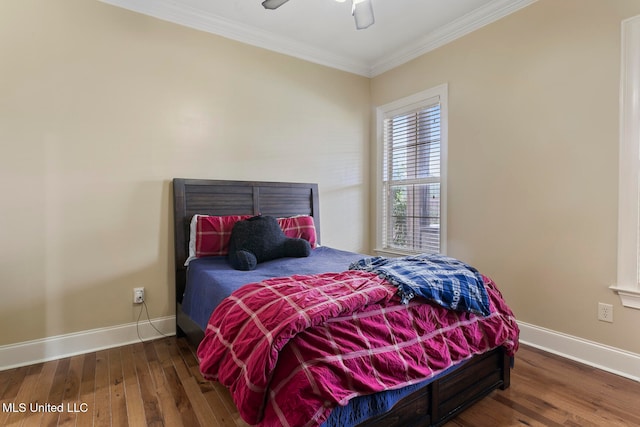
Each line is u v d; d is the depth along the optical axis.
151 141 2.62
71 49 2.31
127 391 1.87
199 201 2.78
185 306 2.47
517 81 2.52
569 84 2.24
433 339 1.49
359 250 3.86
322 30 3.02
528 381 1.96
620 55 2.01
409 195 3.54
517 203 2.54
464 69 2.89
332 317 1.28
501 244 2.65
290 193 3.28
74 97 2.33
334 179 3.64
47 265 2.26
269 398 1.14
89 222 2.39
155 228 2.64
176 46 2.71
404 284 1.51
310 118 3.46
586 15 2.15
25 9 2.17
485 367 1.76
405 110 3.53
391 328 1.39
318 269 2.19
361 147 3.86
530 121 2.45
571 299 2.25
